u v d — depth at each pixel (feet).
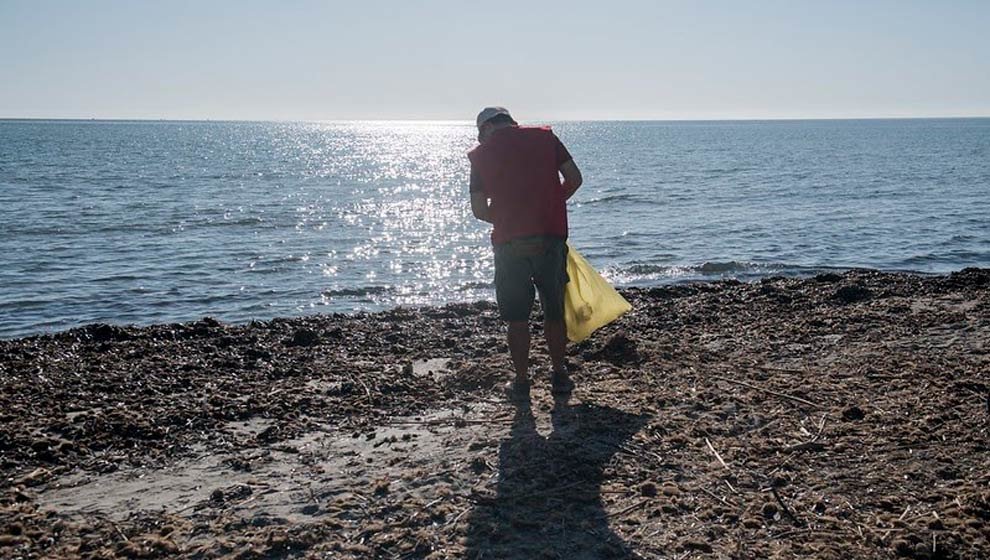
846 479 14.34
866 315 27.37
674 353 22.63
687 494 13.76
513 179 17.80
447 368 22.22
